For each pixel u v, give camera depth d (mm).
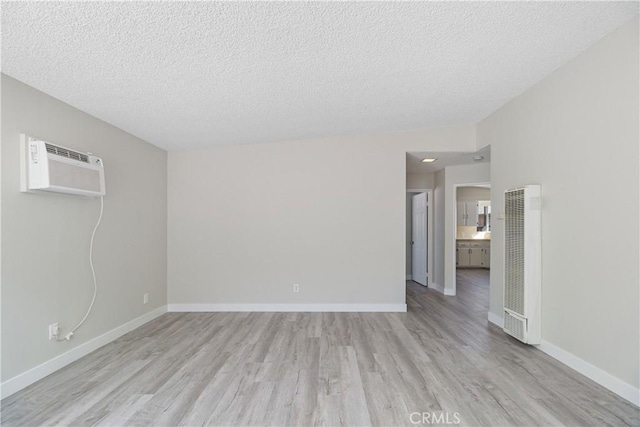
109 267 3186
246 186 4336
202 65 2211
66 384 2307
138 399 2104
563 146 2596
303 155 4336
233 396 2145
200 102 2844
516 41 2170
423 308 4469
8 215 2180
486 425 1836
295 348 2984
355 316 4062
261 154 4344
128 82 2379
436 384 2301
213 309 4312
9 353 2182
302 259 4320
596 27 2074
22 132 2293
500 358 2744
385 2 1686
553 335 2738
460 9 1785
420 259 6336
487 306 4582
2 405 2033
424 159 4816
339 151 4340
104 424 1842
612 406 2012
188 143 4055
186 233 4340
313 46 2076
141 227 3742
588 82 2336
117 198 3316
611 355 2180
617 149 2121
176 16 1676
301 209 4324
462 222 8883
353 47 2119
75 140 2779
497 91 3062
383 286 4309
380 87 2807
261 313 4207
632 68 2012
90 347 2896
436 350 2934
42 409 1988
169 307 4320
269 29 1858
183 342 3146
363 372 2490
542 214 2861
